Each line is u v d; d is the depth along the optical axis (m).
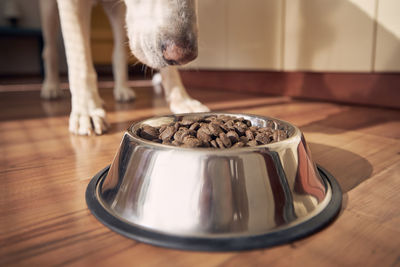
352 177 0.74
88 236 0.50
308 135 1.12
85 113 1.19
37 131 1.20
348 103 1.79
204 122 0.77
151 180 0.51
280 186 0.51
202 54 2.63
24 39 4.70
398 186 0.69
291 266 0.42
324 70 1.83
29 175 0.77
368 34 1.62
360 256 0.44
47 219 0.55
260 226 0.47
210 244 0.44
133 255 0.44
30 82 3.39
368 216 0.55
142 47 0.83
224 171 0.49
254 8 2.13
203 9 2.51
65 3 1.08
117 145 1.01
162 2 0.77
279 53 2.04
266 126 0.75
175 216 0.48
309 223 0.49
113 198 0.55
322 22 1.79
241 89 2.43
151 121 0.74
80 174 0.77
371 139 1.07
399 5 1.49
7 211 0.58
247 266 0.42
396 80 1.59
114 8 1.71
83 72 1.17
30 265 0.43
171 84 1.36
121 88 1.94
